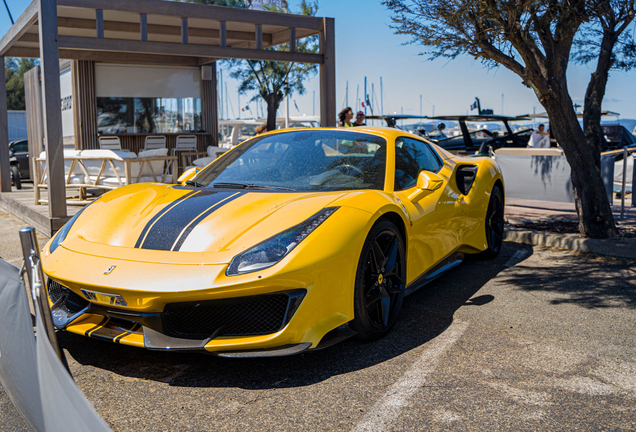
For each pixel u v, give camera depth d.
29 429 1.81
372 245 2.60
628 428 1.85
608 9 4.43
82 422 0.98
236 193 2.84
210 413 1.95
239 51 6.87
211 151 10.90
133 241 2.41
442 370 2.33
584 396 2.09
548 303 3.31
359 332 2.56
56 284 2.59
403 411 1.96
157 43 6.25
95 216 2.76
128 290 2.11
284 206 2.54
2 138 9.23
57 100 5.32
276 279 2.12
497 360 2.44
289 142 3.51
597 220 4.93
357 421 1.89
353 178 3.05
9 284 1.83
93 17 7.84
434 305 3.29
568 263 4.39
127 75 10.97
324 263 2.26
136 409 1.98
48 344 1.25
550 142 12.07
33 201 7.46
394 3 4.71
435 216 3.35
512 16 4.31
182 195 2.88
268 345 2.17
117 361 2.43
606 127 12.90
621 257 4.57
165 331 2.22
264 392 2.12
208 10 6.62
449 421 1.89
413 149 3.62
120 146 10.54
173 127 11.60
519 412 1.96
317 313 2.27
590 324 2.92
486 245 4.32
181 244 2.31
